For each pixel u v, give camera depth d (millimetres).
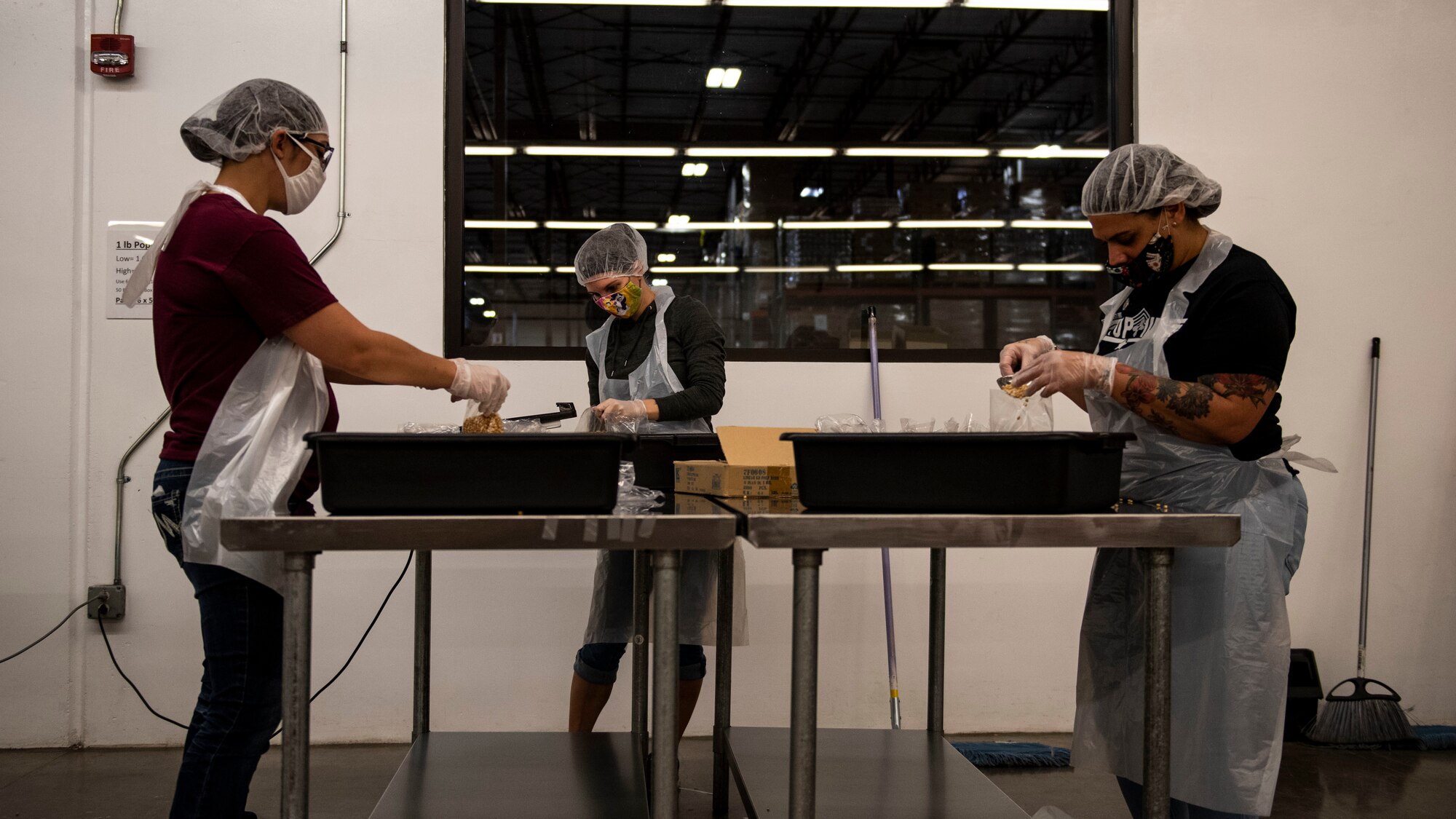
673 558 1266
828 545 1238
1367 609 2861
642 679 2145
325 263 2768
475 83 3062
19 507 2660
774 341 3402
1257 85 2971
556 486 1244
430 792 1810
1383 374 2990
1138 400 1408
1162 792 1326
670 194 3381
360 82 2781
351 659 2764
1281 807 2332
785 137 3398
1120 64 2982
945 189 3451
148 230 2699
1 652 2656
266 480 1433
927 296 3414
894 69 3410
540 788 1831
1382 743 2768
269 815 2203
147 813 2221
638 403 2256
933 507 1294
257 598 1443
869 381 2924
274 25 2752
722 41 3322
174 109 2715
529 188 3258
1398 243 2994
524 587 2820
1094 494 1321
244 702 1441
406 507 1231
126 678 2689
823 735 2205
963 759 2041
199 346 1444
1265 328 1402
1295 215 2975
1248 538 1470
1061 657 2943
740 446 1833
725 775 2262
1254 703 1436
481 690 2805
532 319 3219
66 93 2684
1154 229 1521
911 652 2912
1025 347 1718
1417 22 3014
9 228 2662
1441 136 3014
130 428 2695
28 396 2664
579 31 3244
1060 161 3412
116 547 2676
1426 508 2986
